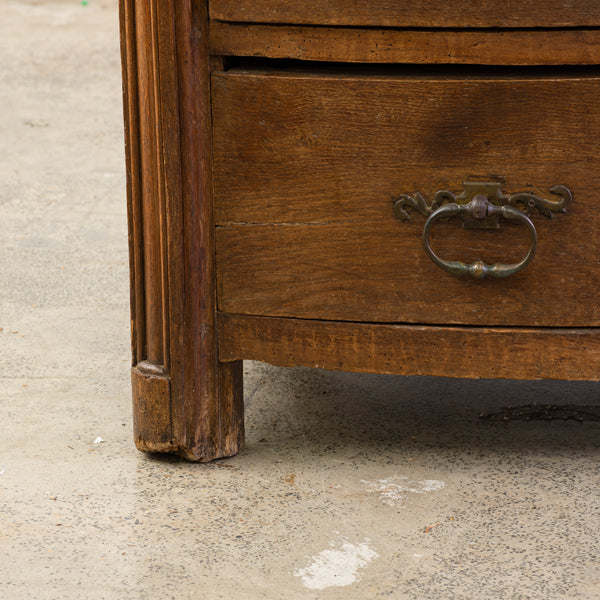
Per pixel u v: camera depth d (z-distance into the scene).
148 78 1.79
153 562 1.62
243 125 1.80
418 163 1.76
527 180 1.74
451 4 1.69
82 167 4.70
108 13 9.80
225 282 1.89
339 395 2.35
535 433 2.12
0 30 8.75
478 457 2.01
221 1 1.75
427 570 1.60
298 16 1.73
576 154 1.72
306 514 1.78
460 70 1.78
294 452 2.04
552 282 1.79
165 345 1.91
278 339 1.90
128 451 2.04
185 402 1.93
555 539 1.69
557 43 1.69
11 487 1.88
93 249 3.54
